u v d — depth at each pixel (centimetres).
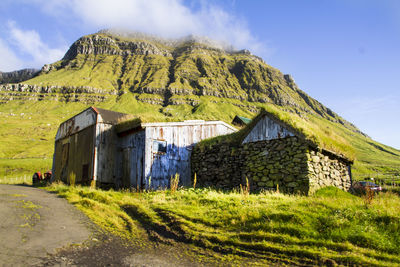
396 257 489
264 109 1272
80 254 509
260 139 1284
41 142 9906
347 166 1418
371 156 12725
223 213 753
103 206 916
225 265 486
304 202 778
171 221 734
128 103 19988
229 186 1384
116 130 1669
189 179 1619
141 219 793
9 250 482
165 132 1557
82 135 1742
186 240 621
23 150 8525
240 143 1387
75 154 1777
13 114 16400
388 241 542
